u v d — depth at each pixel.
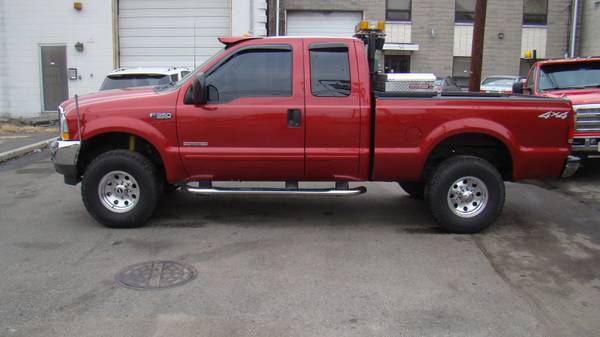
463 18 23.28
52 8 17.11
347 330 3.82
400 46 22.53
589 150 8.80
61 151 6.04
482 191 6.09
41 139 13.07
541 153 6.09
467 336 3.75
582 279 4.84
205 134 5.98
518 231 6.32
